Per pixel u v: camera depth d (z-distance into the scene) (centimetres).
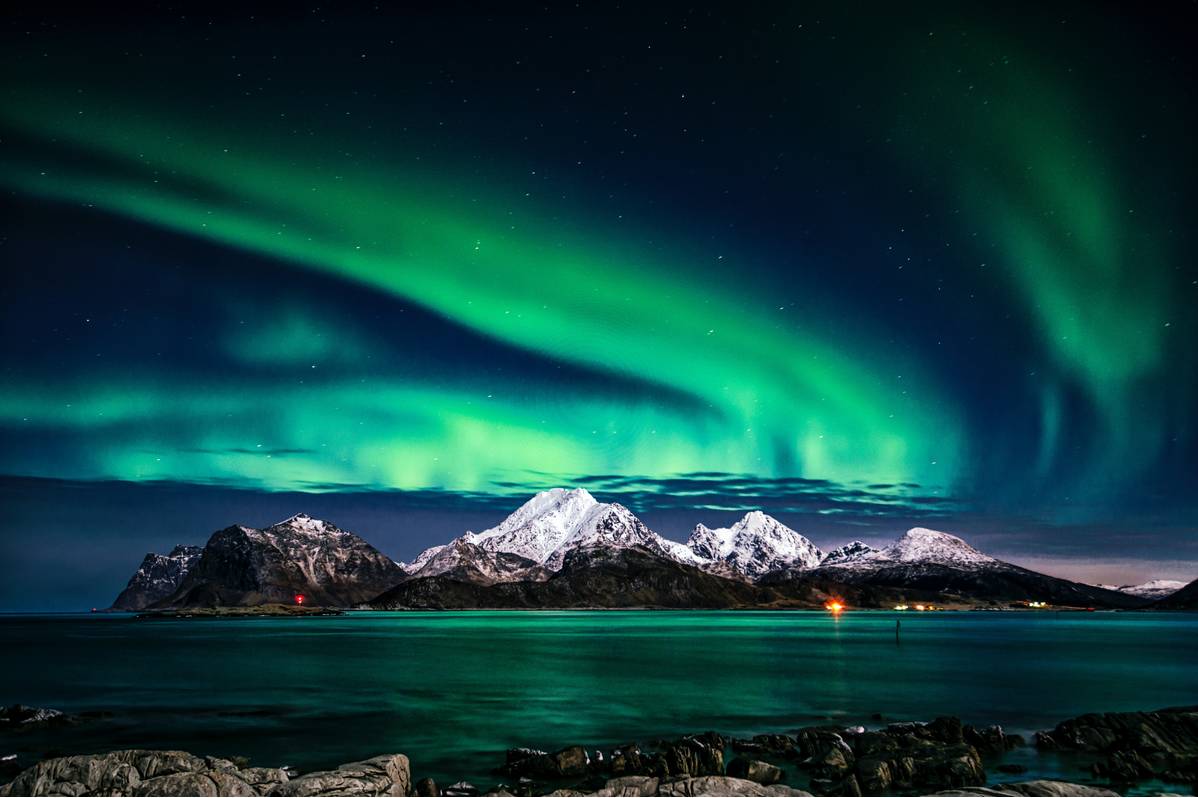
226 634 18062
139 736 4069
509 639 14900
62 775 2312
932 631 18750
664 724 4475
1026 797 2395
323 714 4891
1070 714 4759
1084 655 9938
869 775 2827
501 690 6181
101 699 5716
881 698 5544
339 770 2516
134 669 8331
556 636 16150
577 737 4075
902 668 8038
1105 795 2447
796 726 4375
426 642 13875
